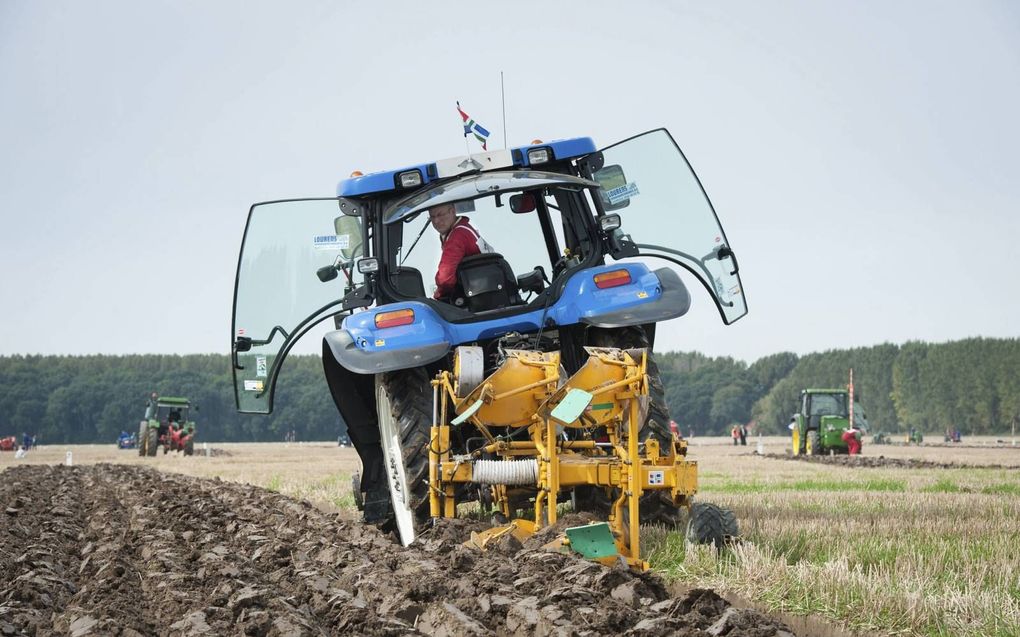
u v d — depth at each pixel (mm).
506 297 15250
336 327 16719
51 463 67688
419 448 13992
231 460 63531
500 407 12398
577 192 15562
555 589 9586
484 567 11062
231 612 9664
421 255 15695
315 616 9836
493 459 13906
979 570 12188
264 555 13414
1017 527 16609
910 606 9883
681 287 14531
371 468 16172
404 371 14484
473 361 12492
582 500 14148
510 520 13445
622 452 12320
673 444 13930
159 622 9820
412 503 13867
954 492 25688
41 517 19359
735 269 15297
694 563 12359
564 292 14539
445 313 14422
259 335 15703
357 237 15727
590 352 12477
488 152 15805
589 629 8500
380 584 10516
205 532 16250
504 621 9227
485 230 15945
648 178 15797
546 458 12273
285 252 15766
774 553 13125
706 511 13336
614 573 9969
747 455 61812
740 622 8391
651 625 8297
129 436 157125
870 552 13453
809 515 18781
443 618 9102
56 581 11828
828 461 50031
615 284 14484
